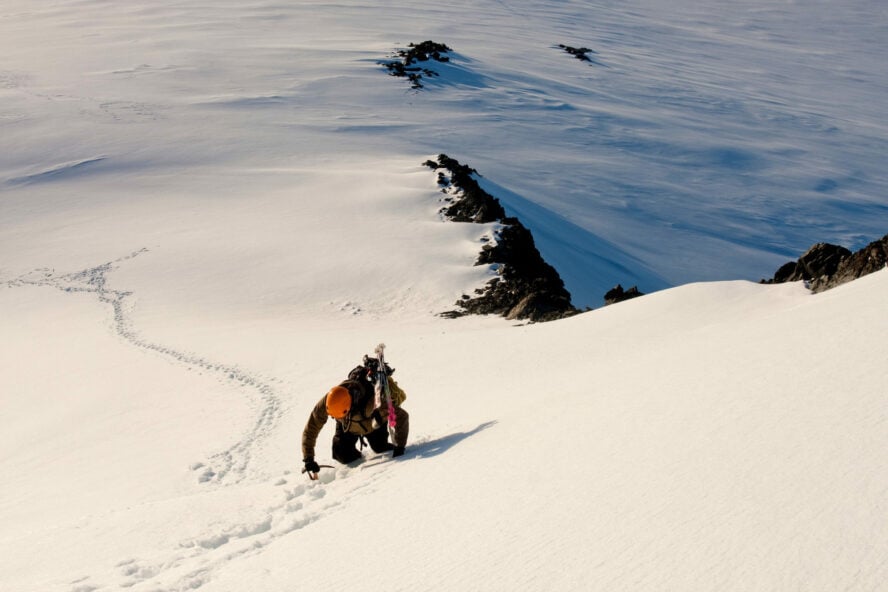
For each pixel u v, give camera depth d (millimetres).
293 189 61281
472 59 153000
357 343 22078
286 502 5910
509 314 32312
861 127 140750
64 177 69750
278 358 21328
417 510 4305
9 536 7371
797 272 20266
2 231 53156
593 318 18047
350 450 7074
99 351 26578
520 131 111500
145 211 57250
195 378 19906
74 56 129875
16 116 90188
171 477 10586
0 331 33344
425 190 57000
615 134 116875
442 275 40750
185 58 129000
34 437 16391
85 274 43562
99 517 6234
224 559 4324
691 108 142625
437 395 12812
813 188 102250
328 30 170250
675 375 5609
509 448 5117
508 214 61781
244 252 46219
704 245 78875
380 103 114562
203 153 78938
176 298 39188
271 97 109312
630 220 82500
